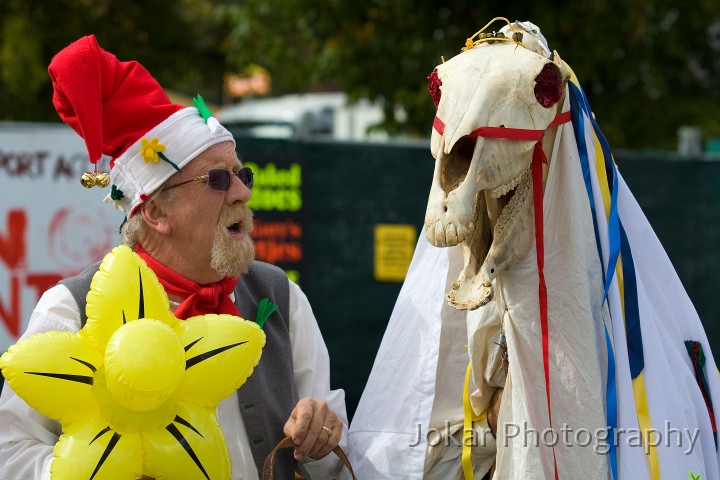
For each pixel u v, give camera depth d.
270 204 8.54
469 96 3.49
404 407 4.27
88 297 3.65
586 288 3.68
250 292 4.36
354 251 8.84
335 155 8.76
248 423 4.14
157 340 3.50
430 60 12.83
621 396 3.69
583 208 3.72
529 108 3.51
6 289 7.77
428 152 9.02
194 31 18.56
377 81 13.30
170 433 3.60
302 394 4.42
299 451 4.04
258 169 8.49
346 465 4.13
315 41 13.45
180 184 4.00
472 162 3.44
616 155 9.98
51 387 3.51
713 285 10.28
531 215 3.67
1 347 7.75
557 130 3.70
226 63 18.83
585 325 3.67
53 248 7.89
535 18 12.61
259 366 4.22
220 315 3.78
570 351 3.68
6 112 16.39
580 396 3.66
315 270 8.73
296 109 17.45
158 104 4.05
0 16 16.11
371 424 4.32
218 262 3.97
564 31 12.66
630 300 3.79
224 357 3.69
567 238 3.69
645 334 3.78
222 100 22.94
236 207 4.07
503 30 3.79
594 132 3.86
